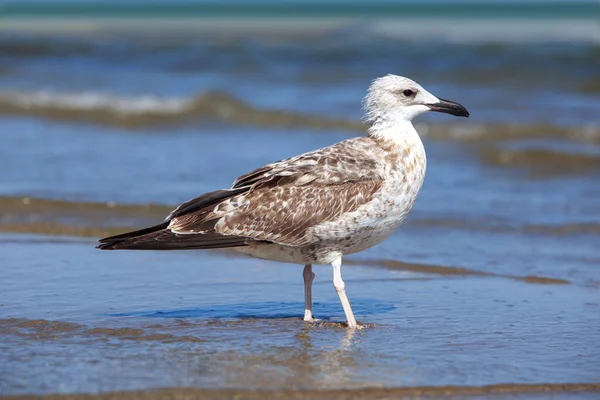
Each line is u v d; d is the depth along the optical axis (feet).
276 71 139.74
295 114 93.04
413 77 130.72
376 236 34.04
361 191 32.91
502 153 73.31
